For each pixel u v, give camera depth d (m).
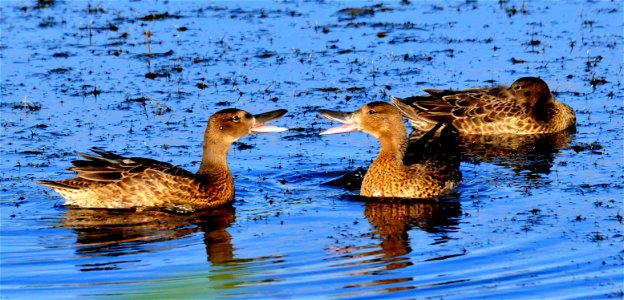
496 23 26.20
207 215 14.82
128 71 22.45
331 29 25.89
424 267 12.46
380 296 11.60
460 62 22.98
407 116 20.19
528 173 16.59
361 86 21.33
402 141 15.77
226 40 24.97
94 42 24.75
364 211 14.91
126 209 15.06
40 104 20.05
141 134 18.44
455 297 11.52
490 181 16.19
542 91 19.88
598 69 22.30
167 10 28.05
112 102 20.31
